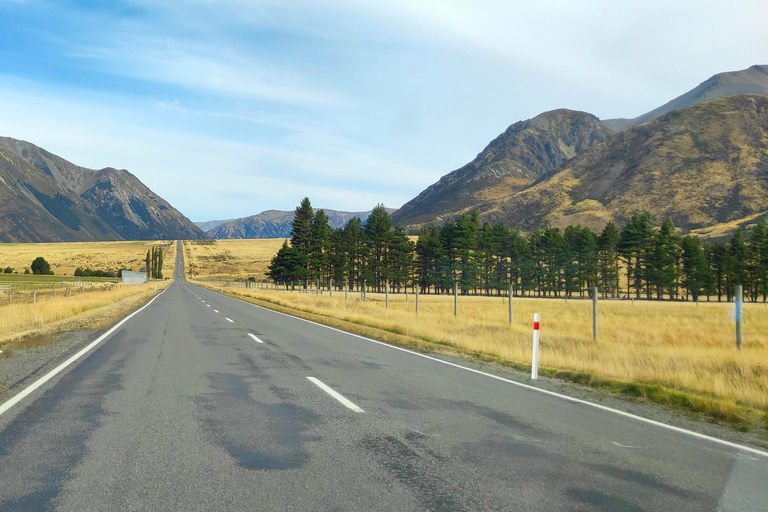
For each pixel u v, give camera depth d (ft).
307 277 275.18
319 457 14.74
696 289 247.09
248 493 12.05
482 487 12.72
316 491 12.23
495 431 17.93
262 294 157.07
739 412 21.17
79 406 20.49
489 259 302.45
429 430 17.84
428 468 13.99
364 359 34.71
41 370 28.84
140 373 28.22
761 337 59.62
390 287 334.44
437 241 293.02
